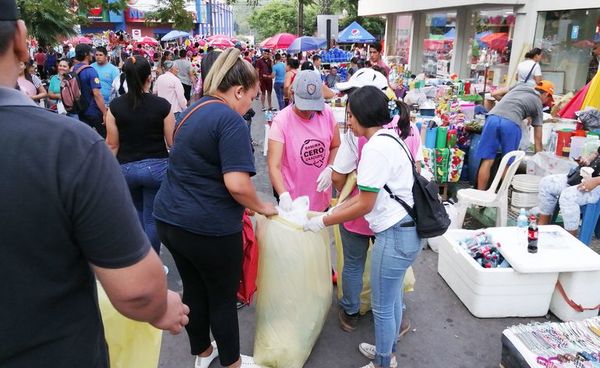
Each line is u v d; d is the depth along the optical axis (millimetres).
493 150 5078
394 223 2322
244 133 2178
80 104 6430
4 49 987
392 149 2246
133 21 40188
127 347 1807
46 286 1019
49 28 14195
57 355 1066
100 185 1015
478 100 8250
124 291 1085
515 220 4812
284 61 14133
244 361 2623
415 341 3020
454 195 5707
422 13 14969
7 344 1008
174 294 1353
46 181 961
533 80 6195
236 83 2236
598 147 4105
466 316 3293
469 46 12234
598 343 2600
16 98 1002
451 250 3564
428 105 6305
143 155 3539
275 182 2828
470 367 2787
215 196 2205
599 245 4387
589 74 8367
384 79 2941
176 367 2793
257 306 2727
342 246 2969
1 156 938
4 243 956
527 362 2457
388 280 2412
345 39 18797
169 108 3555
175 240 2256
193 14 13781
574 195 3936
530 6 9531
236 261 2357
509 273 3146
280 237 2572
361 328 3139
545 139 5773
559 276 3188
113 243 1044
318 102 2795
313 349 2918
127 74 3402
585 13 8328
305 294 2629
